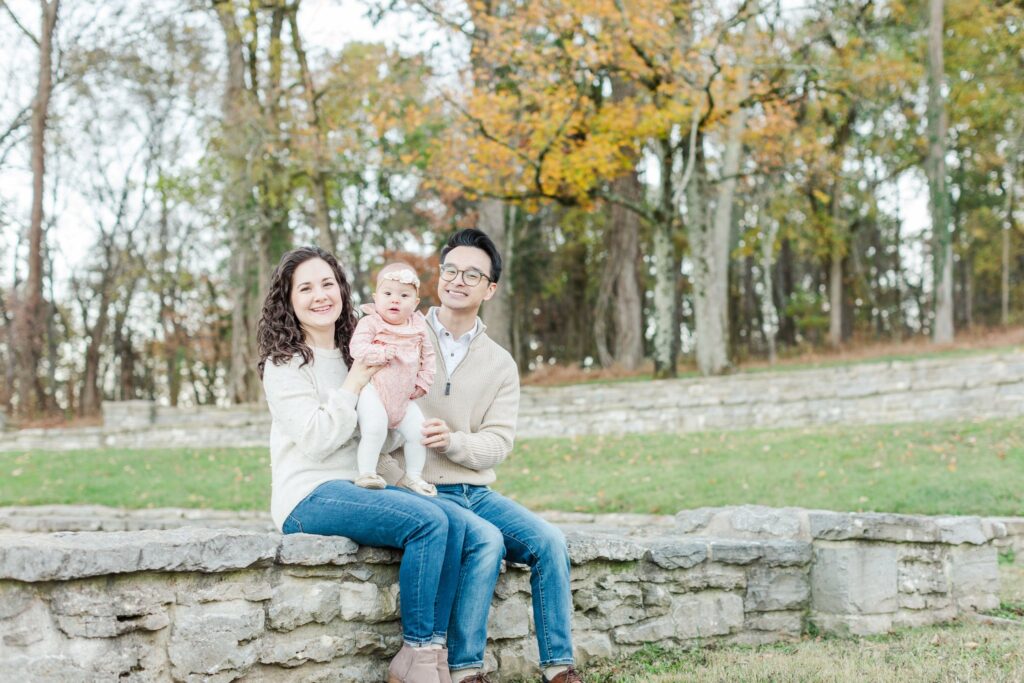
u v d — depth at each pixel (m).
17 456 18.34
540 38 21.73
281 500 3.87
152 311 46.03
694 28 21.62
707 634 5.18
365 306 3.96
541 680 4.38
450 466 4.28
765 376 18.11
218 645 3.38
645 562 4.98
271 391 3.86
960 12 28.22
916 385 16.08
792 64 21.84
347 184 27.28
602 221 37.84
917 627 5.61
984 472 11.18
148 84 32.31
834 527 5.46
